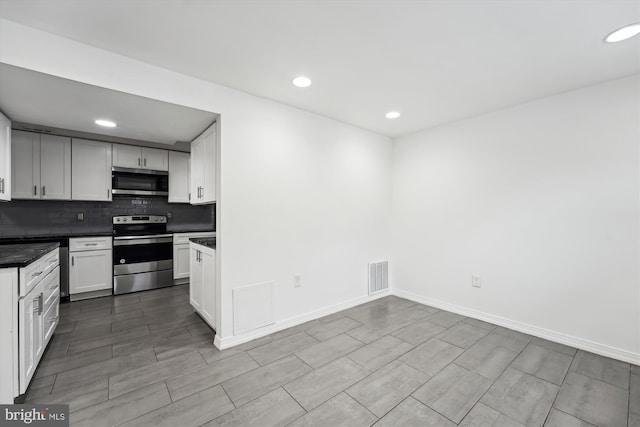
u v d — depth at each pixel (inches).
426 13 59.7
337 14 60.1
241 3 56.6
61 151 141.6
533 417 63.6
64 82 70.9
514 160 110.7
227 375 78.5
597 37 67.8
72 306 132.7
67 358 86.5
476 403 68.1
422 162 141.7
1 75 67.2
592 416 64.0
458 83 92.3
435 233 136.6
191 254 128.5
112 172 155.9
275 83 92.1
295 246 113.9
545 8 57.9
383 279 150.9
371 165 143.5
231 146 95.8
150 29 65.1
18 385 64.4
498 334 106.3
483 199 119.6
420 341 100.1
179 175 179.0
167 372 79.6
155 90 81.2
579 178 96.2
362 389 73.0
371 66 81.8
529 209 107.1
